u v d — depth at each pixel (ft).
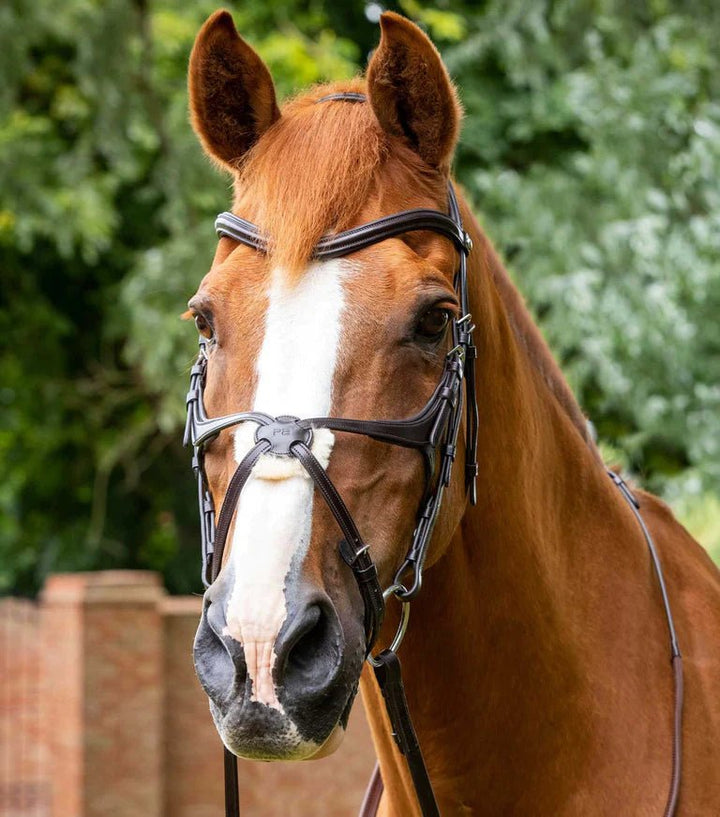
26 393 42.37
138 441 40.42
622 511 9.07
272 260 6.95
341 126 7.37
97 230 35.40
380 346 6.82
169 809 22.88
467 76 37.91
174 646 23.18
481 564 7.99
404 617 7.31
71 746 22.25
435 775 8.11
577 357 34.88
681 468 36.99
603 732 8.11
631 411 33.96
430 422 6.99
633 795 7.97
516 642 8.02
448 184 7.83
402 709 7.23
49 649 23.80
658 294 33.32
